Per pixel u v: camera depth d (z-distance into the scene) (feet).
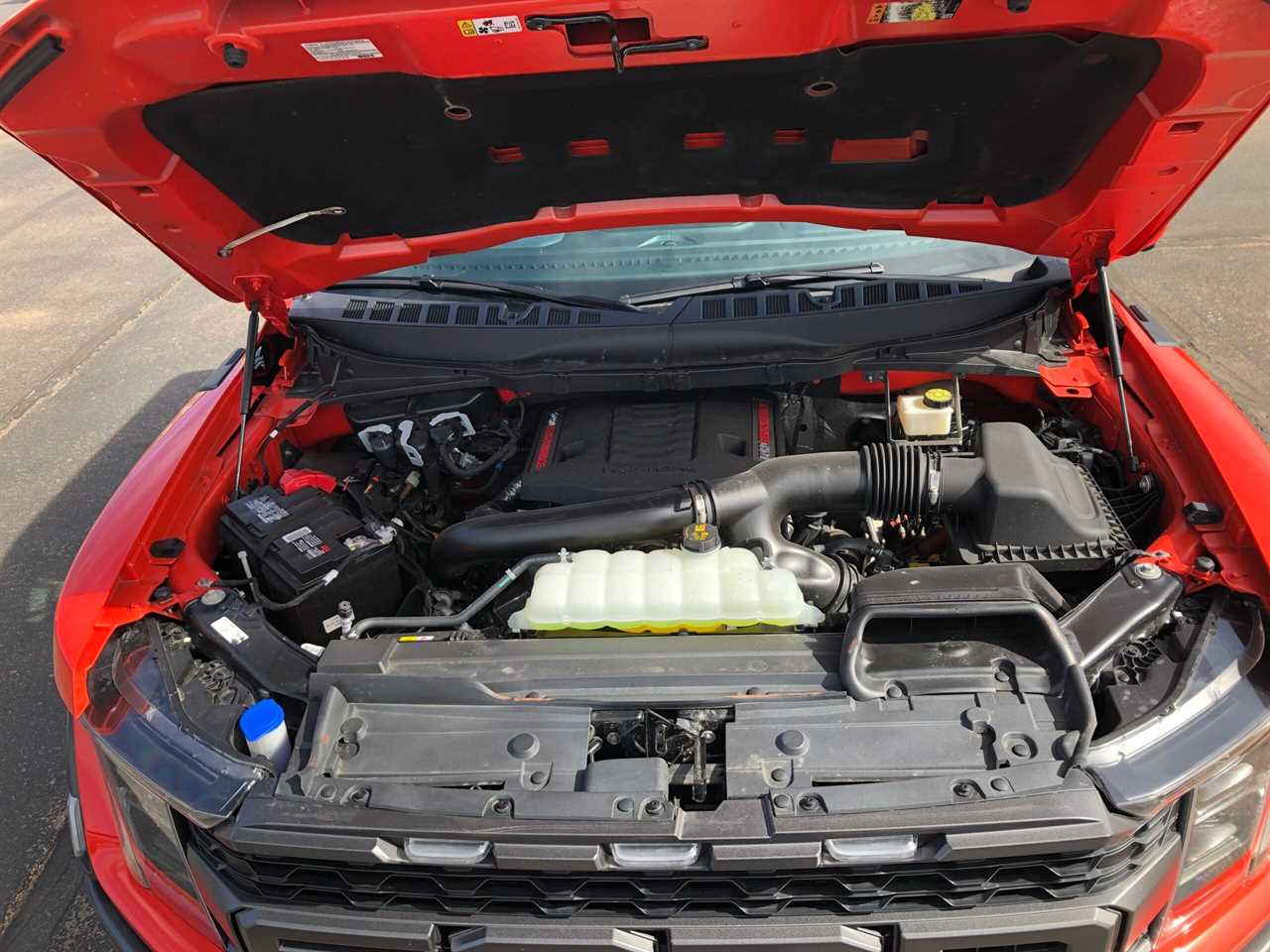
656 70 6.18
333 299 10.16
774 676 6.43
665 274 9.92
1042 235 8.22
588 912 5.78
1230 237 19.29
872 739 6.00
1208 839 6.30
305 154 7.23
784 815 5.55
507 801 5.81
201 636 7.43
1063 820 5.42
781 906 5.69
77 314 21.50
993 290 9.17
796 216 8.17
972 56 6.15
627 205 8.05
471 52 5.88
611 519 7.80
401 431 9.62
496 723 6.35
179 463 8.88
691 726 6.26
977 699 6.18
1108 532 7.49
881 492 7.84
